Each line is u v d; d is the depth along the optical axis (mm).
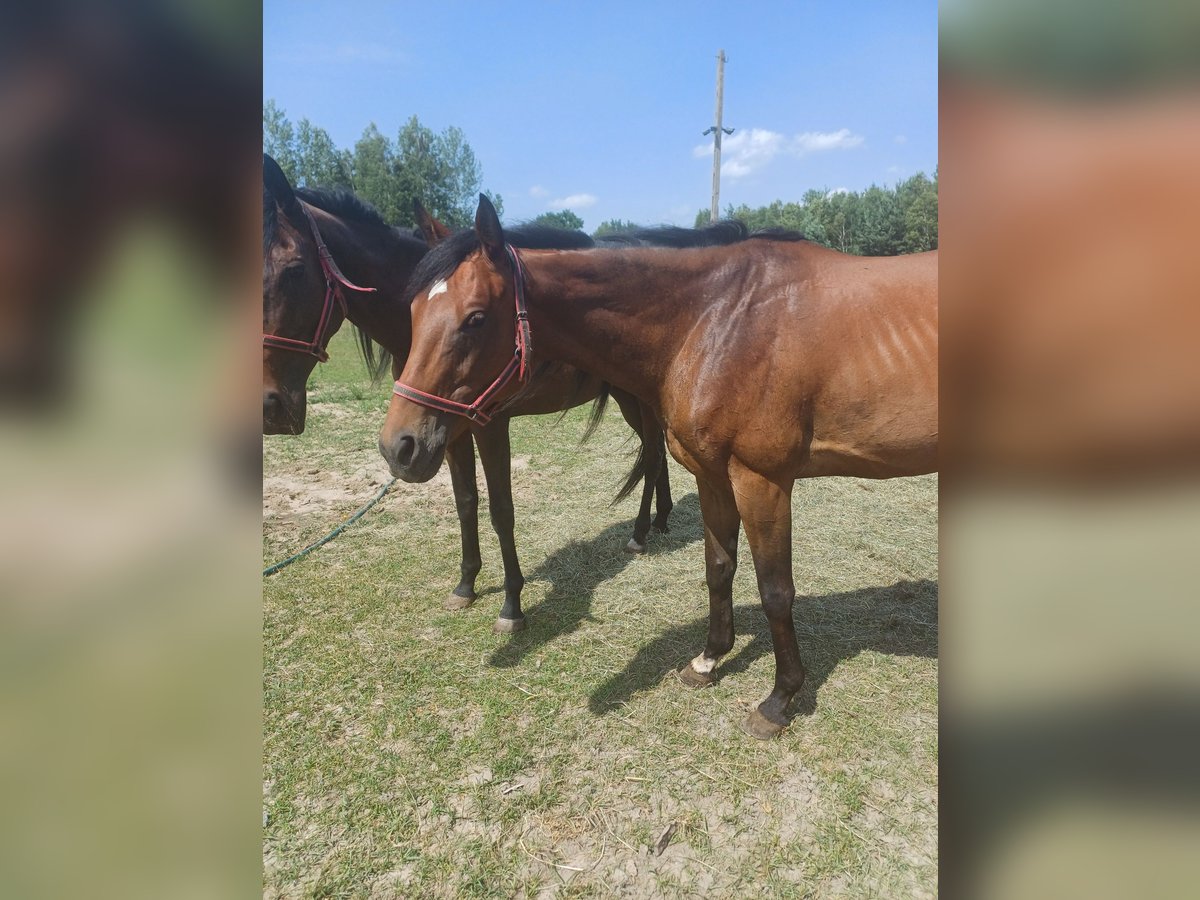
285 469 5508
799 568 3652
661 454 4145
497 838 1982
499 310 1979
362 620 3197
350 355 12102
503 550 3055
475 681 2713
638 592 3457
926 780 2154
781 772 2199
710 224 2268
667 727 2426
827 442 2141
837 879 1828
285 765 2268
